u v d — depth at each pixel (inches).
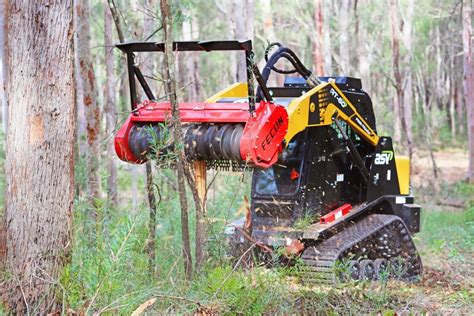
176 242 486.3
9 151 356.5
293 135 474.0
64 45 352.2
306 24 1704.0
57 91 351.3
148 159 456.1
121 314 351.9
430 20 1879.9
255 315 377.7
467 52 1296.8
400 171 578.6
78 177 561.6
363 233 520.1
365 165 560.1
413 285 520.7
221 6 1512.1
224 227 439.8
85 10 636.1
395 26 1304.1
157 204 451.8
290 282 451.8
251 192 517.7
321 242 503.8
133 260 405.7
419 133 2415.1
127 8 797.2
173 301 377.1
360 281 468.4
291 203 508.1
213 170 458.9
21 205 352.8
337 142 531.8
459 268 602.9
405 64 1676.9
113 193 687.7
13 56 351.3
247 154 428.1
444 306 454.0
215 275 390.3
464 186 1238.9
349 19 1433.3
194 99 1338.6
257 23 1739.7
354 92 541.3
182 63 991.0
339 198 538.3
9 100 359.3
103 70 1534.2
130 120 468.1
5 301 360.2
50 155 351.3
